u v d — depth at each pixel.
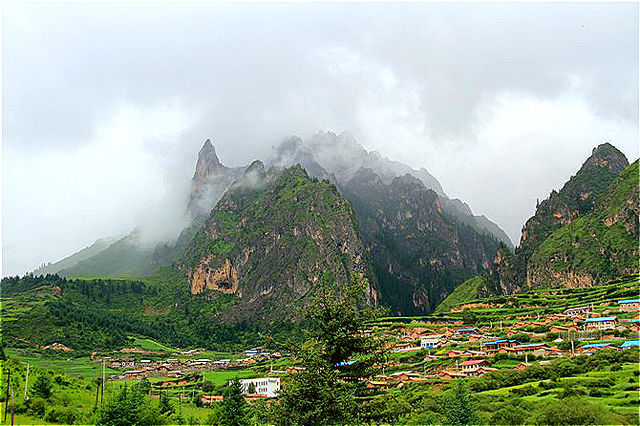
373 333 39.50
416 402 39.22
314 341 37.31
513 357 161.25
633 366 120.81
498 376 134.12
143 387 146.38
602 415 82.00
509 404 100.62
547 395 107.06
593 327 185.12
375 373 37.16
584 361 133.12
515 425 87.56
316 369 35.47
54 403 94.62
